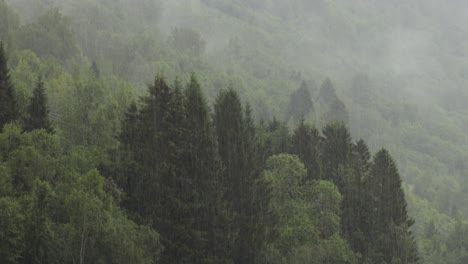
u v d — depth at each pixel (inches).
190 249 2126.0
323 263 2342.5
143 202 2127.2
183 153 2255.2
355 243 2878.9
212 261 2170.3
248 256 2368.4
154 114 2255.2
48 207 1621.6
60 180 1732.3
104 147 2455.7
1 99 2279.8
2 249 1481.3
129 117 2379.4
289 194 2682.1
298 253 2308.1
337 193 2610.7
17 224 1515.7
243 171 2464.3
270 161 2719.0
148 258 1734.7
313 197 2640.3
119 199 1971.0
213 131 2395.4
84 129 2741.1
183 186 2190.0
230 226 2297.0
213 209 2244.1
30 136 1822.1
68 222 1632.6
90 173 1664.6
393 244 2965.1
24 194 1631.4
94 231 1593.3
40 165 1718.8
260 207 2456.9
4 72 2341.3
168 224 2113.7
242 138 2519.7
